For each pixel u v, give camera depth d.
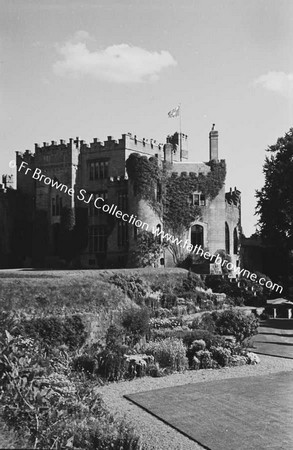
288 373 26.75
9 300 31.16
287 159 60.00
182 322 38.97
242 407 20.48
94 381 24.50
